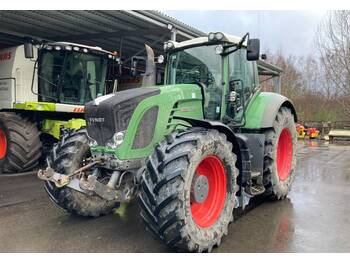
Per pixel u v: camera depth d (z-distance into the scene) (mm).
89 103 3646
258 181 4559
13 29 8992
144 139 3504
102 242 3514
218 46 4215
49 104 7008
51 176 3508
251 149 4445
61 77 7297
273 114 4797
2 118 7051
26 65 7500
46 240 3568
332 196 5344
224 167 3572
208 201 3559
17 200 5020
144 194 3166
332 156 10398
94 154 3574
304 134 18375
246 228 3908
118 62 7973
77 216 4324
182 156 3076
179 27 8008
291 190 5758
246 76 4867
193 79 4547
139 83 8867
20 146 6910
